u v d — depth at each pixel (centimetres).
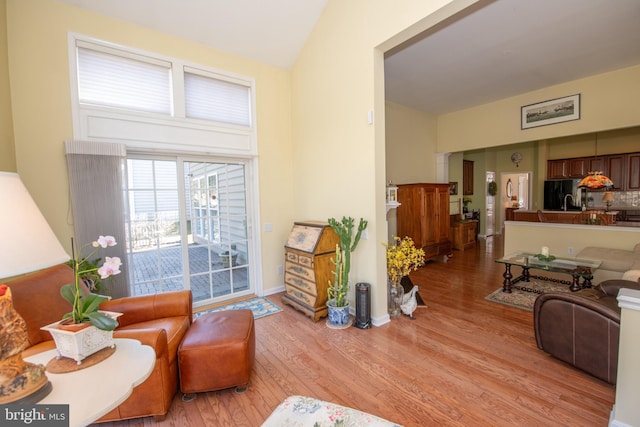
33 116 247
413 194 528
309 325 300
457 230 665
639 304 143
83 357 123
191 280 347
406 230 543
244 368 195
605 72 415
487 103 549
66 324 124
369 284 300
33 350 158
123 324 216
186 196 341
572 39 330
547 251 371
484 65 393
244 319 225
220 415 179
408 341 262
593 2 268
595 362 196
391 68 403
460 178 734
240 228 384
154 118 307
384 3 266
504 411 175
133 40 293
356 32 297
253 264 393
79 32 266
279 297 386
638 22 299
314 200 374
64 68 260
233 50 354
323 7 335
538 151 775
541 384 198
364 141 297
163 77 316
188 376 188
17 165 242
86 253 265
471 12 281
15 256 95
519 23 301
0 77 225
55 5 255
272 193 398
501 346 250
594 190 688
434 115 630
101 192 271
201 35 325
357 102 302
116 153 277
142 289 313
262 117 385
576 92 441
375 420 116
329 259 319
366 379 209
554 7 276
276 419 118
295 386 204
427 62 386
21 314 164
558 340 216
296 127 402
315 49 356
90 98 277
